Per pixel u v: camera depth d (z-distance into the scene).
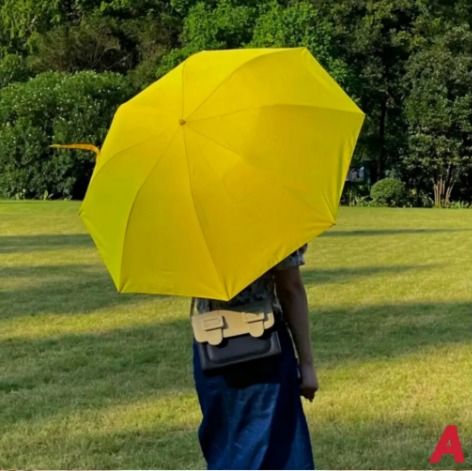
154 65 41.31
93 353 7.31
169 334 8.09
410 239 17.28
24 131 34.28
